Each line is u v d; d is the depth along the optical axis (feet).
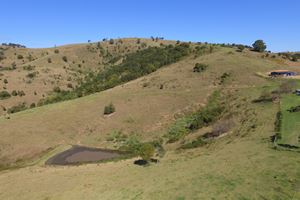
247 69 388.16
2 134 299.99
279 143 165.37
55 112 345.51
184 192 125.90
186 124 277.64
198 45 590.96
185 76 396.37
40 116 338.34
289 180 118.93
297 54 520.42
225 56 453.58
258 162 143.64
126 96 364.79
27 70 652.89
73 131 306.96
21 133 300.81
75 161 236.43
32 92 527.40
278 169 131.13
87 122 319.06
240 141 188.65
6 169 239.30
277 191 112.06
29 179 199.11
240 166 143.33
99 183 168.14
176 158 194.39
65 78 623.36
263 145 168.45
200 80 375.45
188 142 229.04
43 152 268.21
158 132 282.77
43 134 300.20
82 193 155.63
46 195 163.02
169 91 359.25
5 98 495.41
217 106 294.87
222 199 113.09
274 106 241.14
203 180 135.03
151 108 325.21
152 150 197.67
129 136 285.84
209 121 259.60
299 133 176.65
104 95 384.27
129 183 156.87
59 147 277.64
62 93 508.12
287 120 203.00
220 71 390.63
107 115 325.01
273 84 320.29
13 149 275.80
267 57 465.06
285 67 408.67
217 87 346.95
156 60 540.93
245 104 267.39
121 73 540.52
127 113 322.75
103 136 291.17
